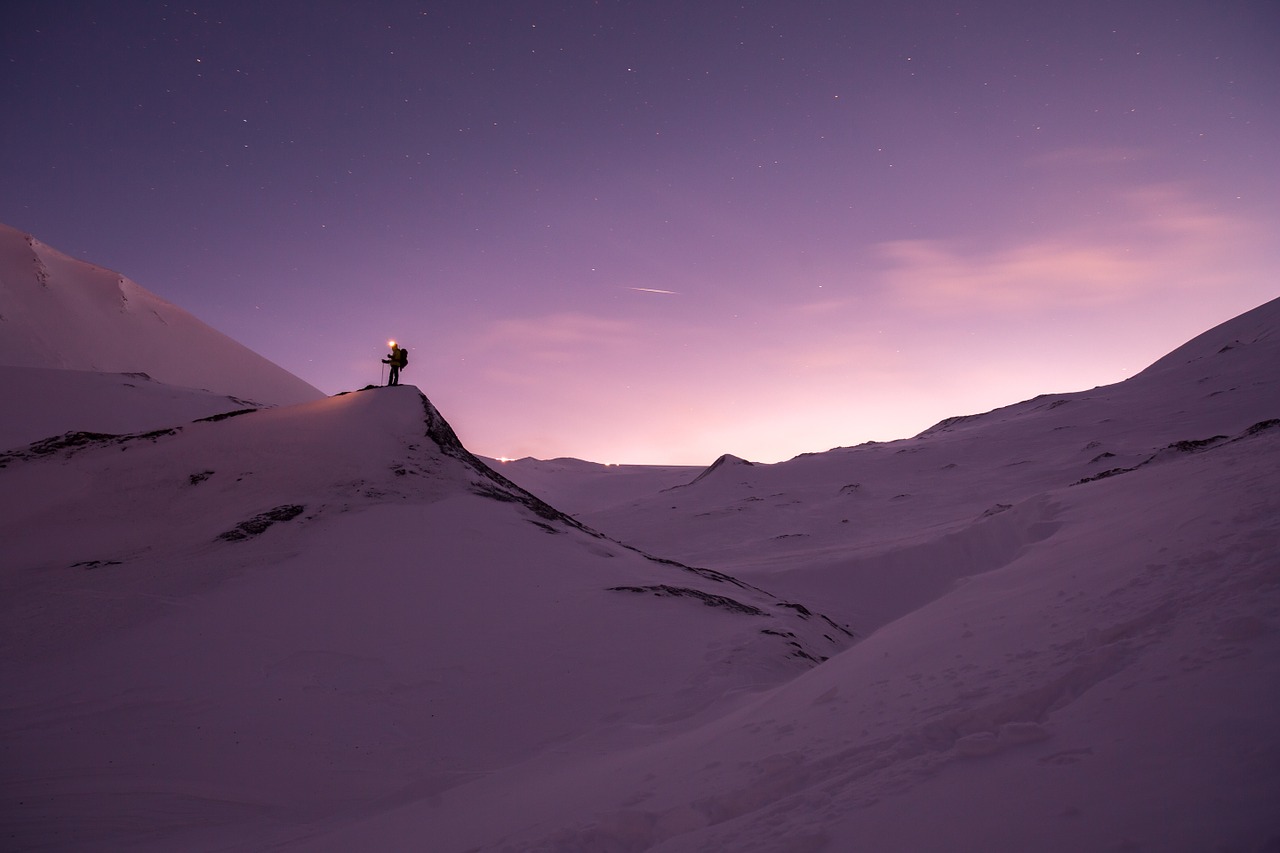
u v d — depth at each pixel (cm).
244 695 1304
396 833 780
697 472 11606
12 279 7375
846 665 895
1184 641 493
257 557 1856
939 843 357
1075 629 614
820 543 5109
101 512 2136
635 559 2317
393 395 2700
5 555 1905
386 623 1619
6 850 865
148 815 963
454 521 2138
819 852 393
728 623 1834
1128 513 1178
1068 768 386
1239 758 332
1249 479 948
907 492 6500
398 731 1249
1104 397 8856
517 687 1420
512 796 830
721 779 586
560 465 12588
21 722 1178
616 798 650
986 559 3139
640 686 1450
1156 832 301
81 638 1477
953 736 494
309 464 2322
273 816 995
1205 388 7788
